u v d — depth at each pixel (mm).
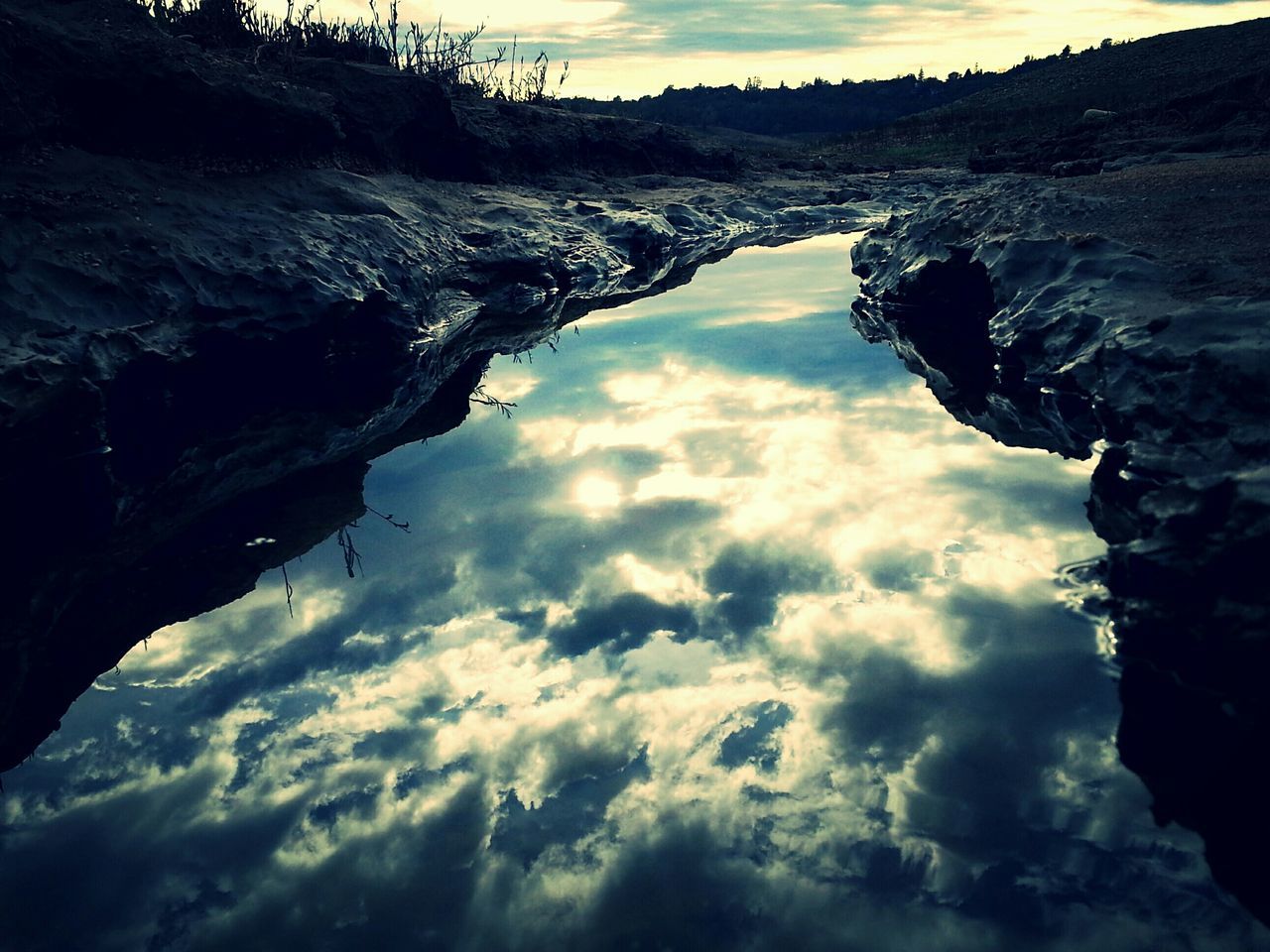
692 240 13383
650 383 6504
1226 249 4953
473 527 4348
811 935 2043
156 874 2338
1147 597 2910
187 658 3367
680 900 2166
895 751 2645
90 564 4043
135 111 6355
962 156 25984
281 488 4930
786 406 5840
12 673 3287
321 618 3617
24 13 6105
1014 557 3688
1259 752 2471
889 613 3367
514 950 2049
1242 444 3000
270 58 9797
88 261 4797
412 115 10547
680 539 4062
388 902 2205
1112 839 2256
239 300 5305
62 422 3928
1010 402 5465
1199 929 1980
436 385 6703
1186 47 38750
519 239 9594
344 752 2795
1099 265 5254
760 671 3090
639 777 2613
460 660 3271
